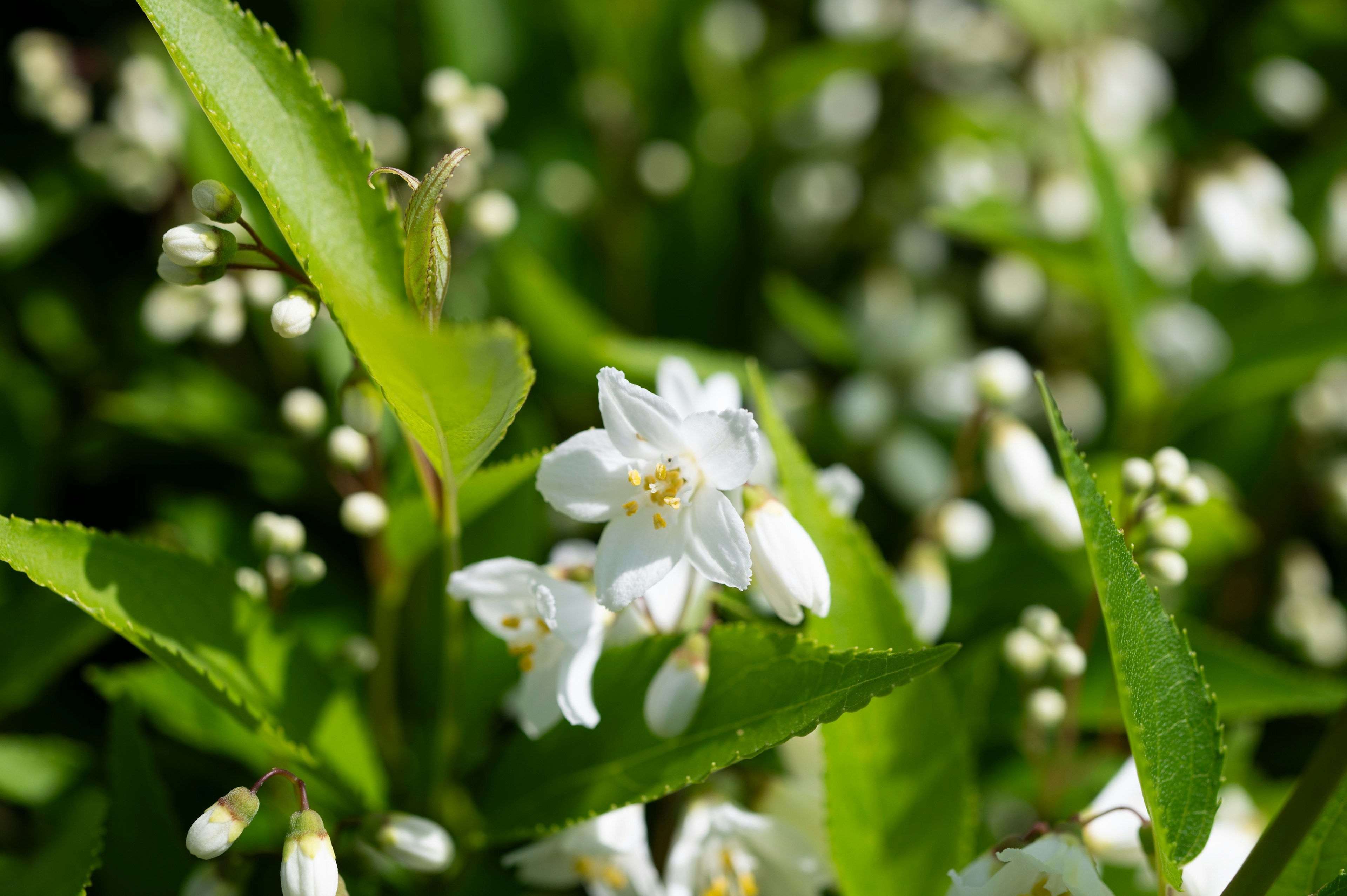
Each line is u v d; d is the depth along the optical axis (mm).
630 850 284
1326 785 264
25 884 289
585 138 411
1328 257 398
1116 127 422
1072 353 413
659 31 417
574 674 277
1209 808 265
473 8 389
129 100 355
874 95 437
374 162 268
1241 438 381
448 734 291
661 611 284
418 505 293
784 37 455
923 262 427
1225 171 374
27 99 367
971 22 434
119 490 352
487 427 264
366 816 284
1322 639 354
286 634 289
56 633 312
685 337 398
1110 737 319
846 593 290
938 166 424
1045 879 274
